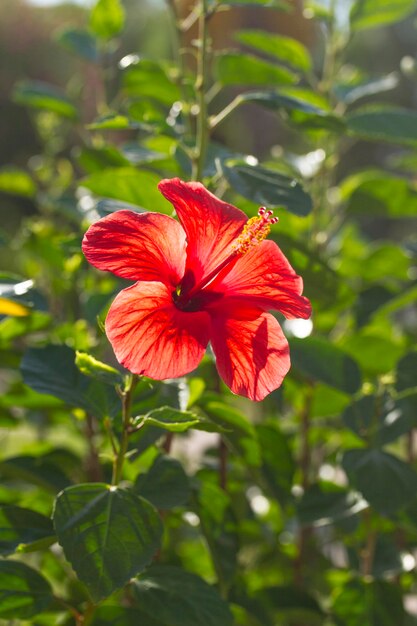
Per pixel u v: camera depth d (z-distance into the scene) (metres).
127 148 1.16
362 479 1.07
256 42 1.23
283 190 1.01
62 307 1.29
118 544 0.92
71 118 1.32
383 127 1.19
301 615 1.16
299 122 1.09
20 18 5.16
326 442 1.35
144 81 1.21
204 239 0.92
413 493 1.07
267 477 1.13
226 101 3.69
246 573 1.28
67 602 1.05
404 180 1.25
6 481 1.18
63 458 1.18
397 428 1.11
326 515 1.11
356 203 1.27
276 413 1.31
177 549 1.25
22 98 1.30
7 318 1.06
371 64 6.21
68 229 1.46
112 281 1.21
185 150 1.06
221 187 1.09
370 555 1.16
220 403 1.06
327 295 1.13
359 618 1.14
